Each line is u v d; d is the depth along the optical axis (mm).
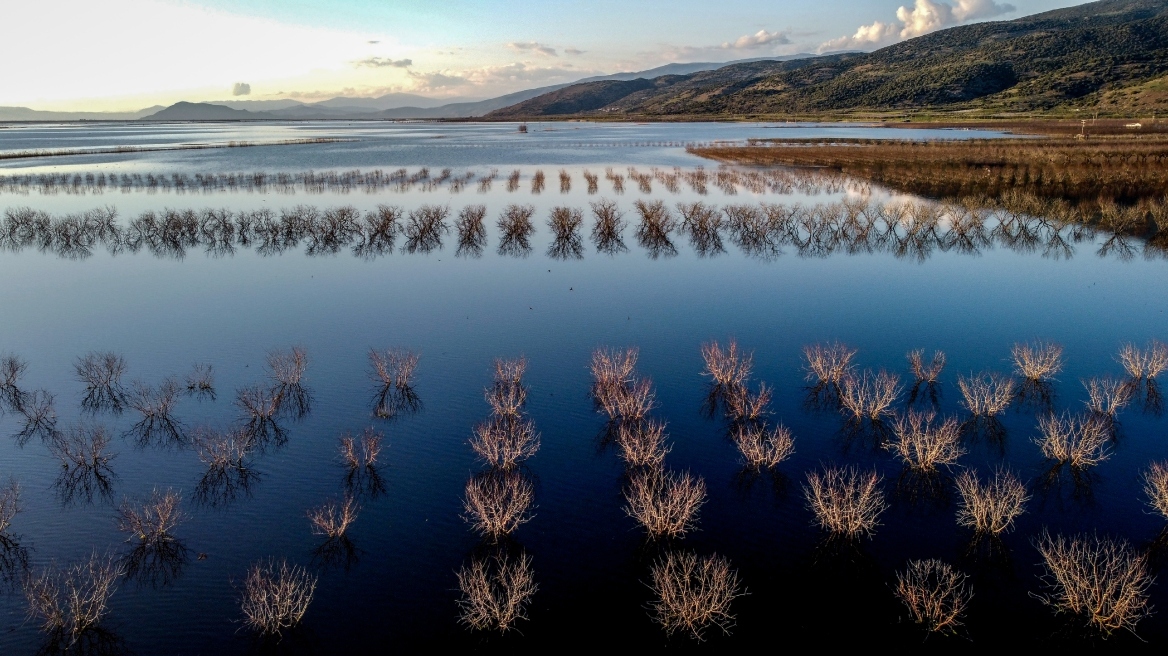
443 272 44594
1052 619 14945
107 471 21156
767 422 23844
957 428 22469
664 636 14750
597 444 22688
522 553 17359
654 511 17578
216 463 21172
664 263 46250
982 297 37094
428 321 34969
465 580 16250
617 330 33344
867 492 17797
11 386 26797
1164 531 17547
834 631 14773
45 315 35844
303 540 17984
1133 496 19125
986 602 15445
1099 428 22125
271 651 14398
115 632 14930
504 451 20969
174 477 20875
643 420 24047
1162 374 26359
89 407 25328
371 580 16484
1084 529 17781
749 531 18094
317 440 23047
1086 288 38125
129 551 17594
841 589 15992
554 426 23906
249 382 27594
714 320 34531
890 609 15383
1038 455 21250
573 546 17672
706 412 24734
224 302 38281
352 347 31453
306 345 31641
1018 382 26344
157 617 15352
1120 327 31906
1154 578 15953
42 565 17031
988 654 14078
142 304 37875
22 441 22891
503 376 27281
